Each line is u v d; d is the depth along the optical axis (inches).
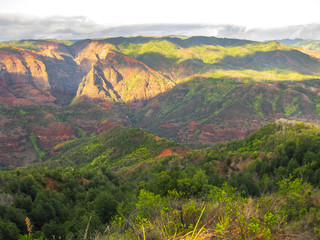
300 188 349.4
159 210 277.9
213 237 185.8
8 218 1284.4
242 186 1305.4
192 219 221.9
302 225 230.2
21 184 1840.6
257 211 243.1
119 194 1373.0
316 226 221.1
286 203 284.8
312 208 248.1
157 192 1023.6
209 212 229.0
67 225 1112.8
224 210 233.0
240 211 236.7
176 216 228.4
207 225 210.2
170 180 989.8
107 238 237.5
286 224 229.3
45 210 1478.8
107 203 1077.1
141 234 207.5
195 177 1239.5
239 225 198.2
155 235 201.0
